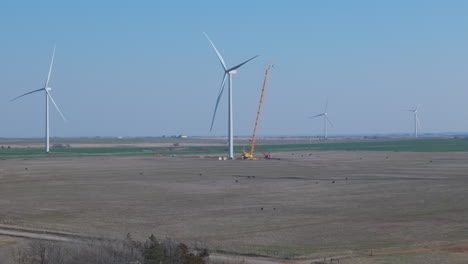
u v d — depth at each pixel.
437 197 90.25
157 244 41.66
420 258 45.88
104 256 40.25
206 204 86.69
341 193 98.69
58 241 51.91
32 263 41.00
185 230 63.22
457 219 68.06
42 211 80.25
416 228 62.19
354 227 63.78
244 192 102.44
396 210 76.88
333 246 52.72
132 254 41.09
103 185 117.00
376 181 119.81
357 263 44.06
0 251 47.00
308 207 81.56
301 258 46.50
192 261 40.94
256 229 63.50
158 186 114.50
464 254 47.47
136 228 64.88
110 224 68.12
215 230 63.03
